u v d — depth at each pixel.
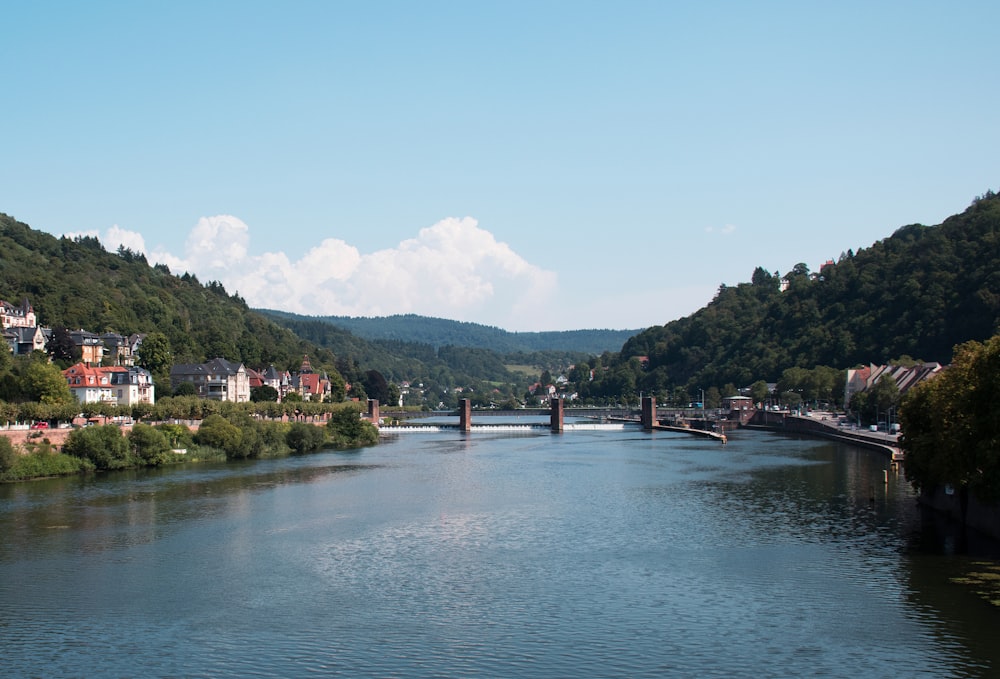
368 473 189.12
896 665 70.69
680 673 69.81
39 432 178.25
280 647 75.81
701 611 84.25
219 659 73.31
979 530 114.88
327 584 94.62
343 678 69.44
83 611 85.56
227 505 142.50
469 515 134.50
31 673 70.69
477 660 72.75
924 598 86.75
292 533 120.19
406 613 84.50
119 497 149.50
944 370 125.25
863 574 95.50
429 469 199.25
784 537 115.12
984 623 79.56
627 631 79.06
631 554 107.25
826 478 174.50
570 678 69.19
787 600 87.00
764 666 70.88
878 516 128.75
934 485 130.12
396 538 117.19
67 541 114.62
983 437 105.19
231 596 90.25
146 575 98.12
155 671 71.00
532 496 154.62
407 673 70.31
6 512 134.38
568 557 106.12
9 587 93.44
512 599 88.69
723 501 146.38
